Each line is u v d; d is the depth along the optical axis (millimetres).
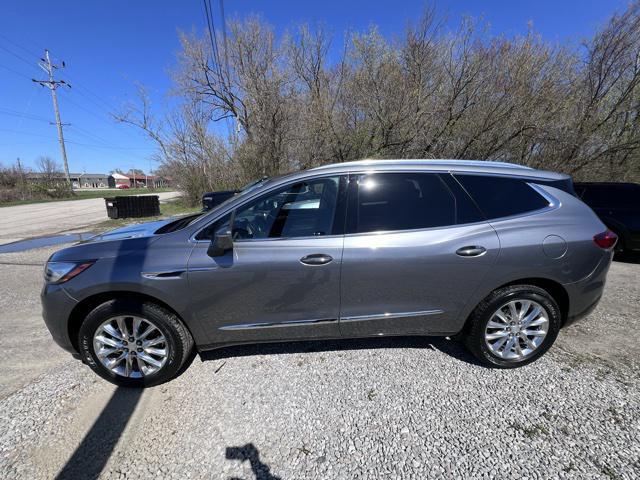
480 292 2438
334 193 2441
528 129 11031
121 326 2398
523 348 2582
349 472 1755
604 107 11305
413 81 11625
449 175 2500
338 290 2377
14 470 1795
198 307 2357
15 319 3660
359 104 12281
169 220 3152
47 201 30812
